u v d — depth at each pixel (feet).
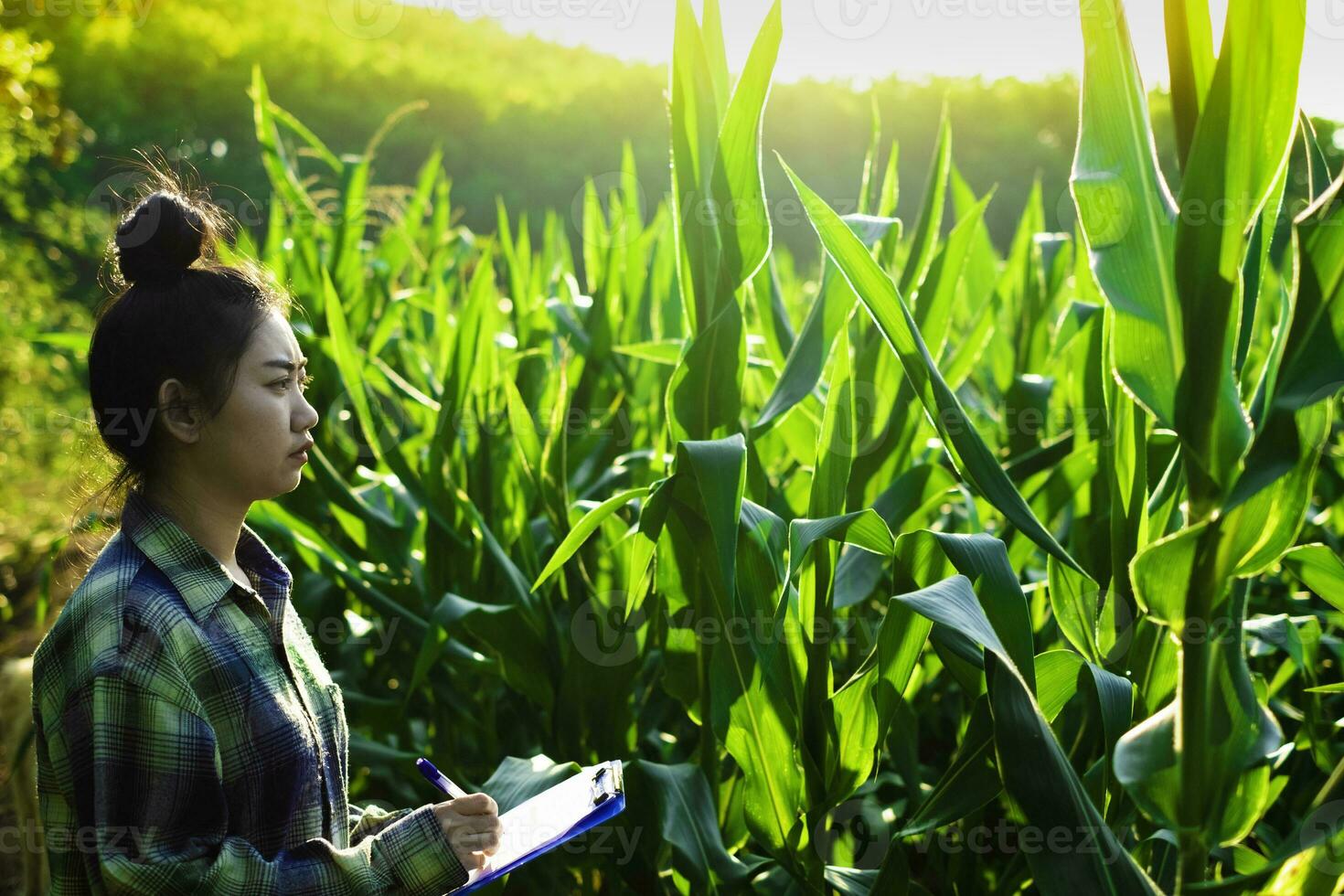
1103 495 4.86
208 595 3.00
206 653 2.92
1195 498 2.73
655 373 7.11
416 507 6.53
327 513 6.96
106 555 3.01
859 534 3.93
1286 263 4.08
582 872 5.18
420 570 6.58
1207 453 2.70
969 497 5.31
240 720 2.95
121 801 2.71
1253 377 4.92
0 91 16.17
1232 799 2.87
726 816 5.05
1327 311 2.57
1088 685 3.73
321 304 7.59
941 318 5.03
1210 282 2.62
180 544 3.02
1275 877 2.93
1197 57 2.66
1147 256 2.76
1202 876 2.93
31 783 5.04
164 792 2.73
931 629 3.98
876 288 3.74
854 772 4.15
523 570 6.23
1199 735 2.78
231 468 3.09
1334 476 6.27
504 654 5.40
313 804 3.13
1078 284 6.33
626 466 6.85
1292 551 3.86
